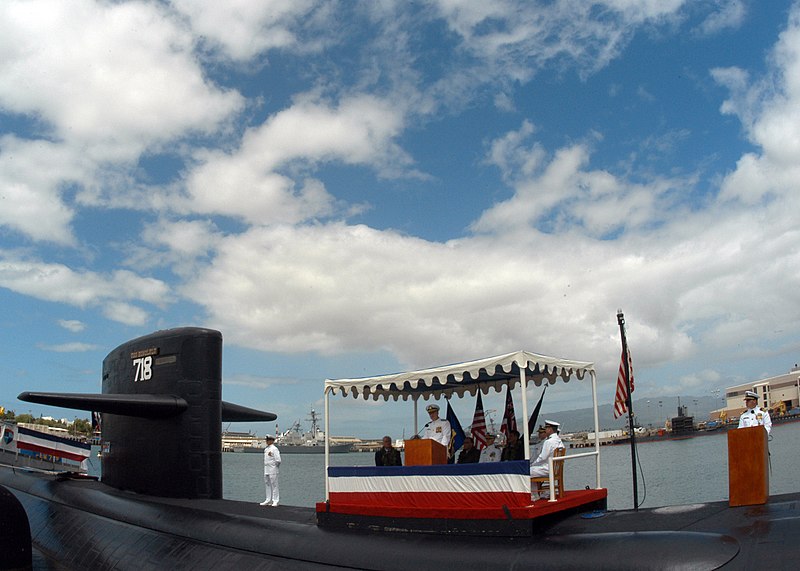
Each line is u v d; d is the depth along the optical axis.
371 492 10.81
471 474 9.60
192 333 15.01
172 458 14.98
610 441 76.50
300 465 99.50
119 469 16.59
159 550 12.33
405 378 10.73
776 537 7.10
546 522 9.41
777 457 49.78
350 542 10.32
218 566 11.09
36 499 18.05
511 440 11.47
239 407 19.08
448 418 12.84
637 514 9.28
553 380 11.69
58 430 38.12
